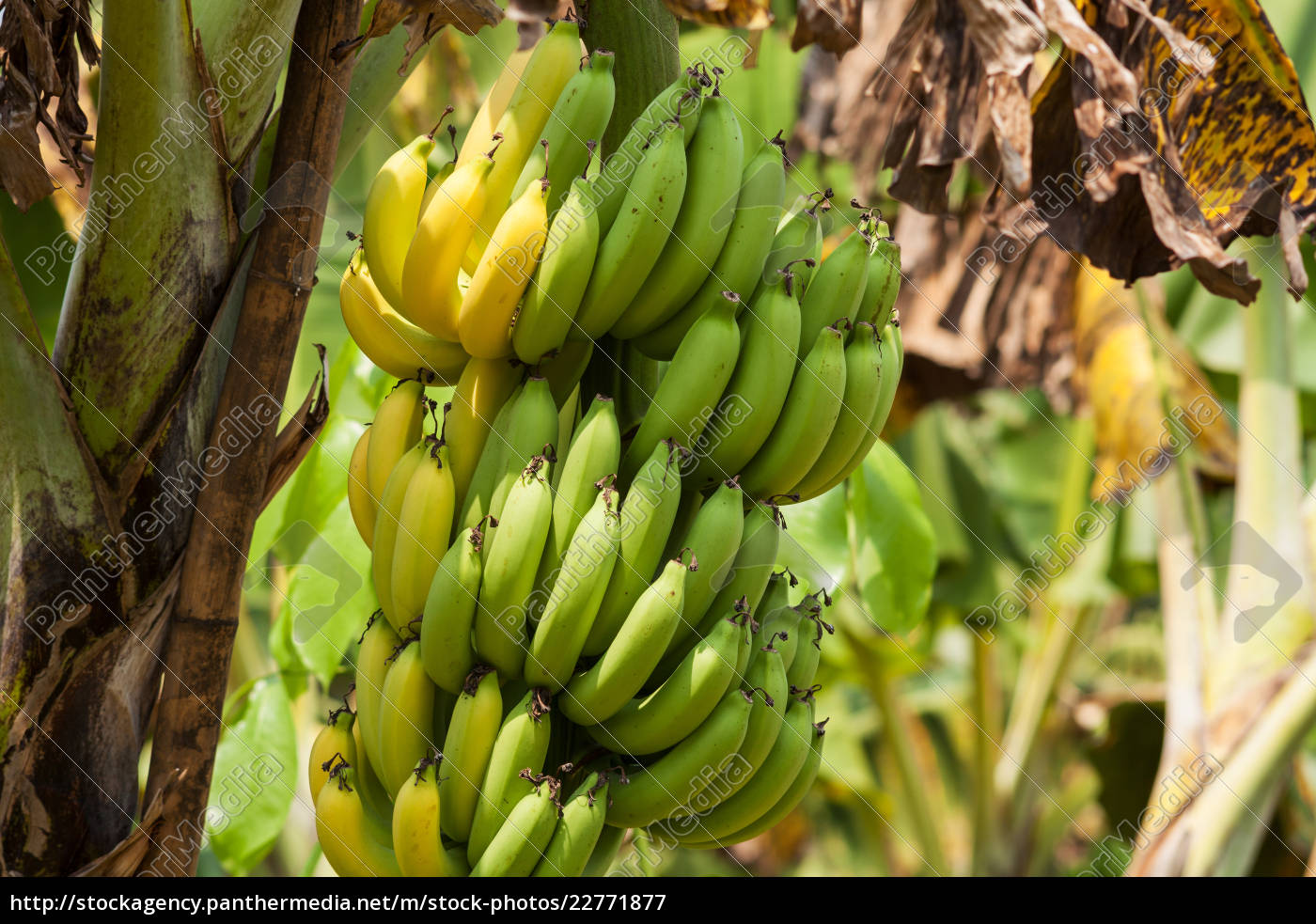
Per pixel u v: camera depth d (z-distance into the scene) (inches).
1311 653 148.4
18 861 124.8
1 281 124.1
